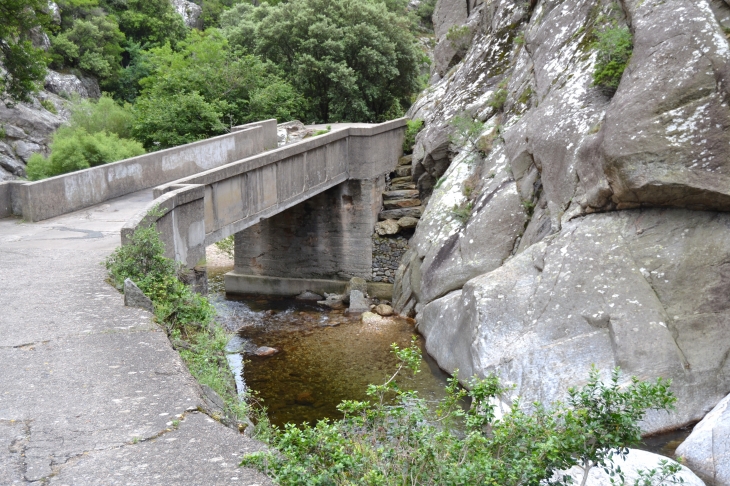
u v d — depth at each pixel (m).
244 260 19.77
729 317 9.40
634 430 4.60
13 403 4.73
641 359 9.27
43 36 41.00
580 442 4.48
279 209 15.17
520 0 19.98
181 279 10.09
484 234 14.00
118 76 45.34
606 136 10.75
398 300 16.72
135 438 4.20
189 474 3.77
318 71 29.34
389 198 19.11
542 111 13.55
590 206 11.28
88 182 14.03
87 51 43.78
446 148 18.16
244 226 13.81
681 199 10.23
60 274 8.58
